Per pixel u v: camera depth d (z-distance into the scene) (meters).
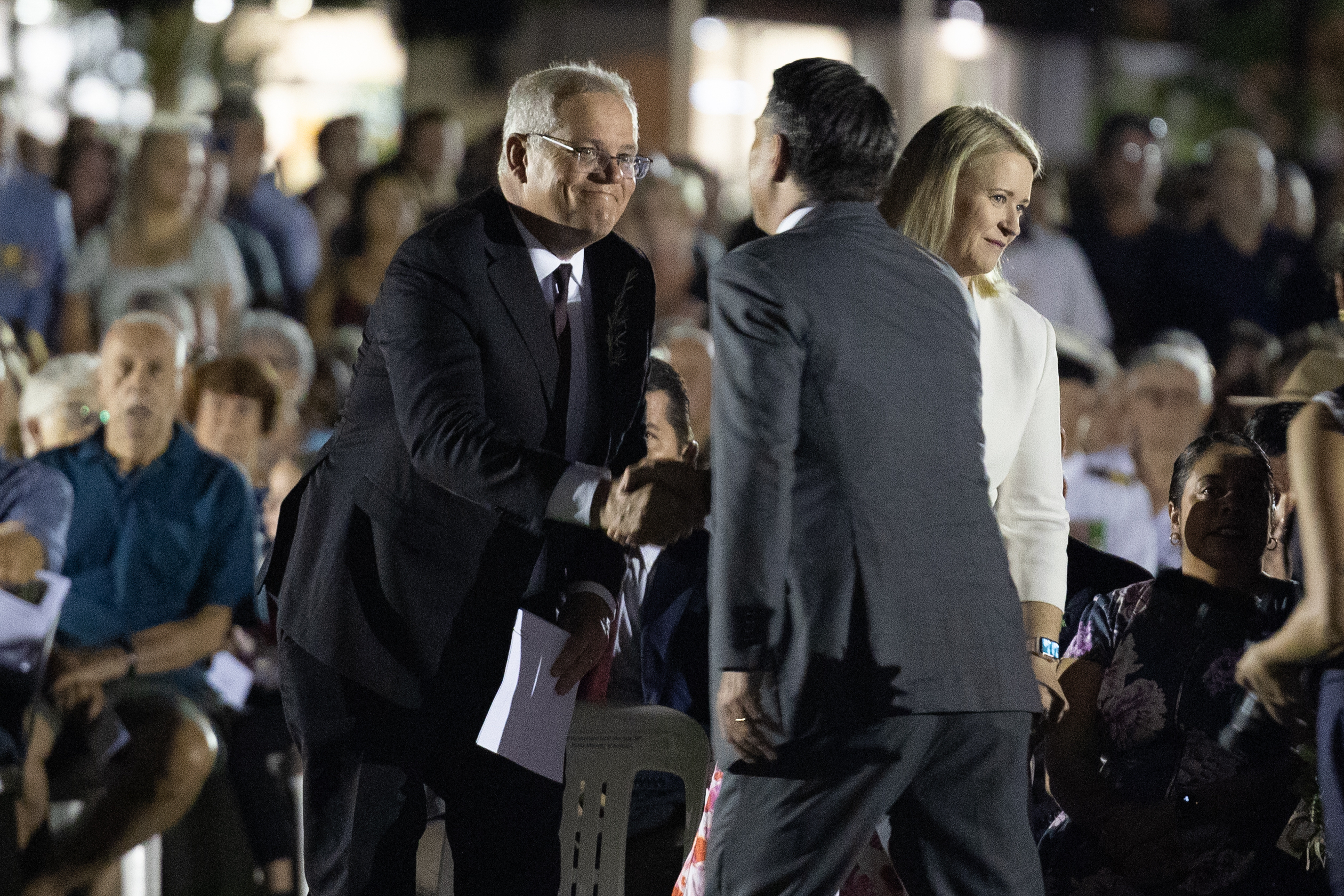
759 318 10.08
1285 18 46.88
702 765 12.70
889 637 10.04
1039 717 11.71
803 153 10.70
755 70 41.16
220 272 28.27
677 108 40.75
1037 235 29.11
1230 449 12.66
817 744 10.13
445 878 12.29
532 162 11.11
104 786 16.34
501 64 45.00
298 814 18.05
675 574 13.91
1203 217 30.89
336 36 48.00
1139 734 12.46
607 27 42.12
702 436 18.36
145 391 16.89
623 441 11.97
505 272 11.07
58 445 18.50
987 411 12.32
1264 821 12.27
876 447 10.11
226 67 49.69
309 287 32.09
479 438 10.55
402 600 11.12
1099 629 12.76
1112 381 21.16
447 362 10.75
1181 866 12.27
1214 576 12.59
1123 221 30.78
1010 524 12.52
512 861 11.68
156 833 16.05
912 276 10.48
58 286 28.67
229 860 17.52
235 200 31.41
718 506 10.09
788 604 10.20
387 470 11.17
